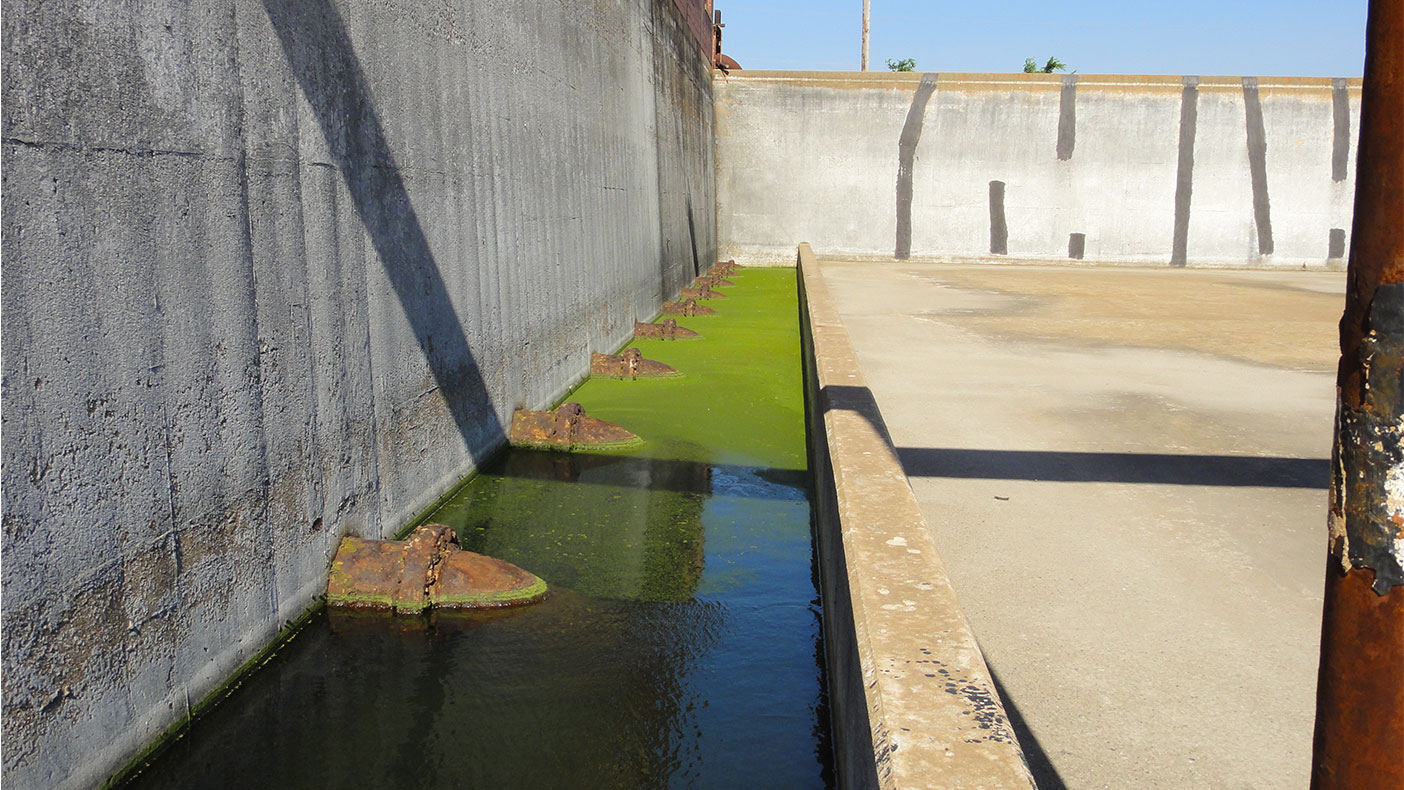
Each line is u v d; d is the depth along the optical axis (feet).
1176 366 25.79
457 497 16.02
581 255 24.79
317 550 11.60
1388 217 3.26
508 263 18.71
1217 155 68.90
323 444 11.68
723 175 71.31
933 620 6.12
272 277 10.48
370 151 12.77
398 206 13.69
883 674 5.40
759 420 21.97
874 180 70.85
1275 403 21.02
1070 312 38.96
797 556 13.92
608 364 25.86
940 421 18.93
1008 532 12.46
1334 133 68.08
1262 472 15.43
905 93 69.82
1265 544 12.13
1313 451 16.80
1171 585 10.75
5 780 6.96
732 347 31.73
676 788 8.36
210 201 9.37
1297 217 68.95
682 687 10.13
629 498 16.33
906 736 4.72
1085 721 7.83
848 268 65.87
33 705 7.23
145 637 8.50
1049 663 8.85
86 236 7.73
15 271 7.03
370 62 12.76
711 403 23.35
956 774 4.37
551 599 12.26
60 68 7.47
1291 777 7.07
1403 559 3.39
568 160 23.18
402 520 14.07
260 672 10.27
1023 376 24.03
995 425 18.61
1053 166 69.92
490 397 17.88
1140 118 68.95
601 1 26.76
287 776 8.48
